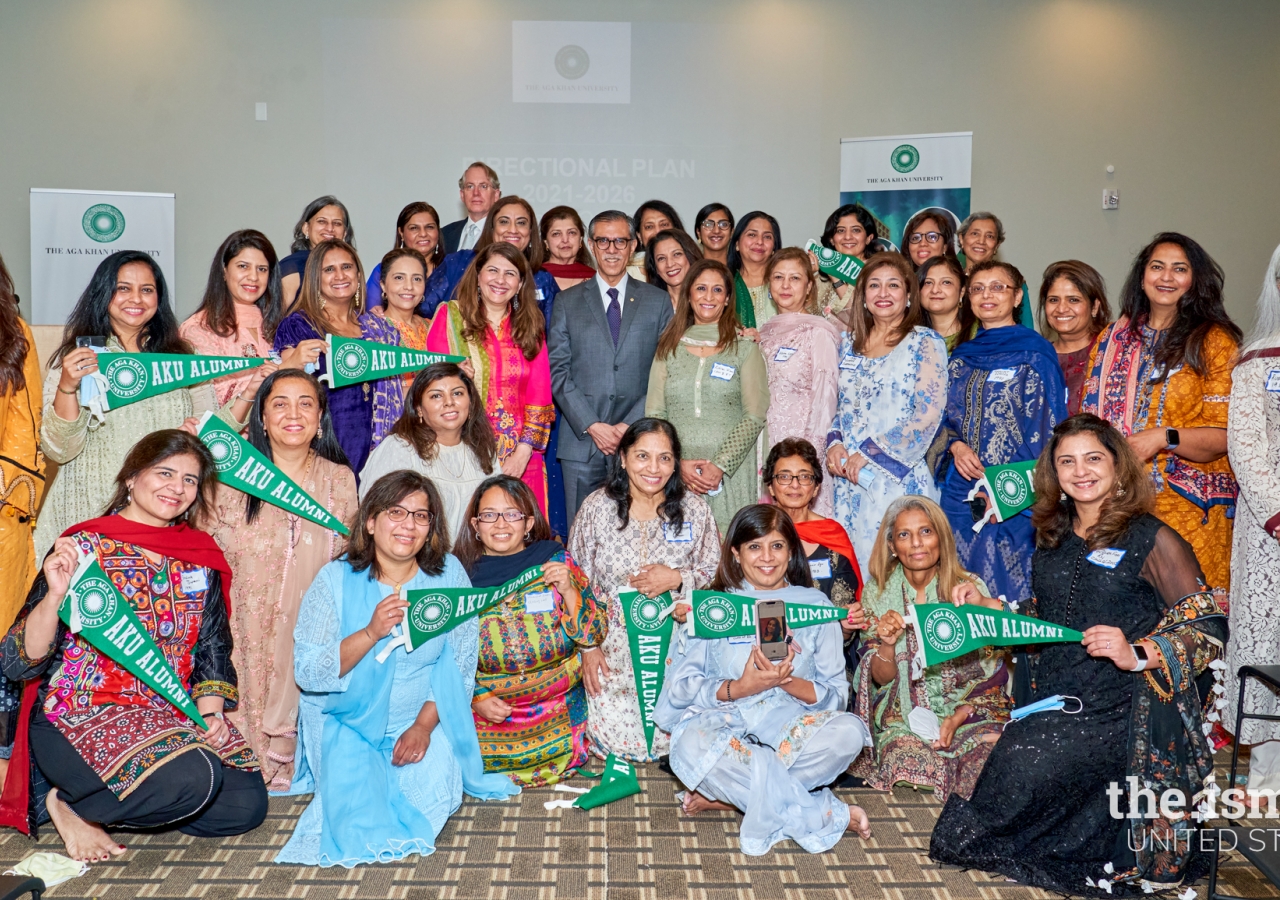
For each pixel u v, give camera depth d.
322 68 7.45
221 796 2.78
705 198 7.63
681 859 2.70
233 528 3.15
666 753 3.41
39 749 2.69
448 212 7.56
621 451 3.47
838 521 3.96
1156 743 2.51
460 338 3.91
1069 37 7.57
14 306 3.12
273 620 3.18
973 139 7.64
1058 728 2.62
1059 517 2.77
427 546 3.04
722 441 4.02
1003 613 2.69
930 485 3.86
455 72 7.49
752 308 4.64
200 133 7.46
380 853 2.67
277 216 7.53
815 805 2.80
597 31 7.50
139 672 2.65
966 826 2.67
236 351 3.80
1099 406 3.77
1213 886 2.39
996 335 3.80
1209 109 7.59
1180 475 3.58
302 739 3.01
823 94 7.60
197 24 7.41
